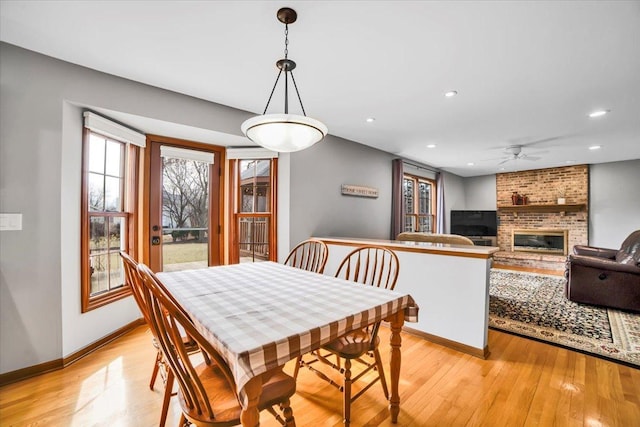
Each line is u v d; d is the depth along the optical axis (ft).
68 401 5.46
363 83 8.02
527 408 5.39
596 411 5.27
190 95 8.89
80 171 7.36
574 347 7.80
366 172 14.99
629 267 10.46
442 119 10.96
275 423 5.03
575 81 7.80
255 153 11.20
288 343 3.18
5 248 6.06
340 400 5.63
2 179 6.04
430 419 5.11
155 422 4.96
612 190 18.79
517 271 18.21
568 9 5.03
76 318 7.14
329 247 11.06
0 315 6.01
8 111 6.11
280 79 7.77
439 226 21.03
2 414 5.10
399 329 4.92
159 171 9.99
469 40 6.00
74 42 6.10
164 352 3.29
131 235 9.21
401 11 5.13
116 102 7.60
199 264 10.94
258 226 11.61
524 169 21.91
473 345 7.41
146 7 5.04
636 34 5.70
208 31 5.73
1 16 5.25
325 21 5.41
